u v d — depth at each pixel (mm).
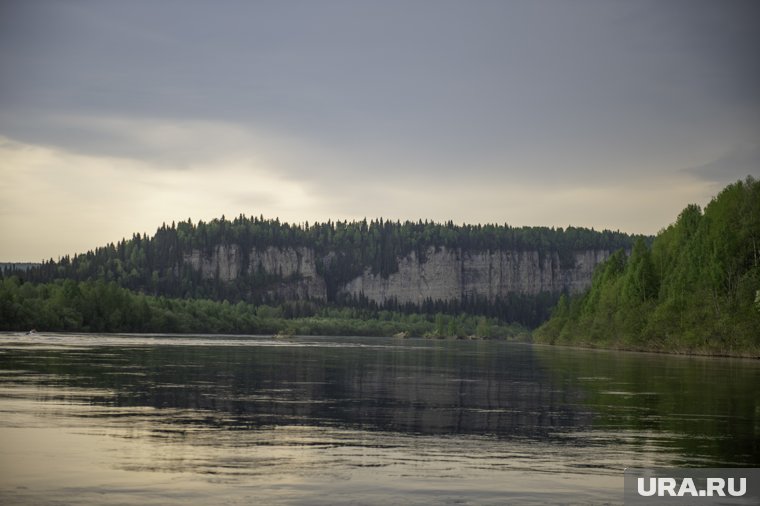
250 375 59594
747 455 26344
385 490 20672
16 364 65000
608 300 165750
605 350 156500
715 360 103688
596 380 60312
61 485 20609
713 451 27062
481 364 86688
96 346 112438
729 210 129375
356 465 23781
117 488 20359
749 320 112062
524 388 52094
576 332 190125
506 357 111062
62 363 67688
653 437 30109
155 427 30516
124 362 72062
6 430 29000
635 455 26188
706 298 124000
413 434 30109
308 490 20516
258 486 20828
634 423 34094
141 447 26016
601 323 164750
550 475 22859
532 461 24906
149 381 51094
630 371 73688
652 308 144625
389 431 30781
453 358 104750
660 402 43188
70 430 29297
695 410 39281
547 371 72812
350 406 39281
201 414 34719
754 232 124625
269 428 30922
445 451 26438
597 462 24891
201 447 26250
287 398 42594
